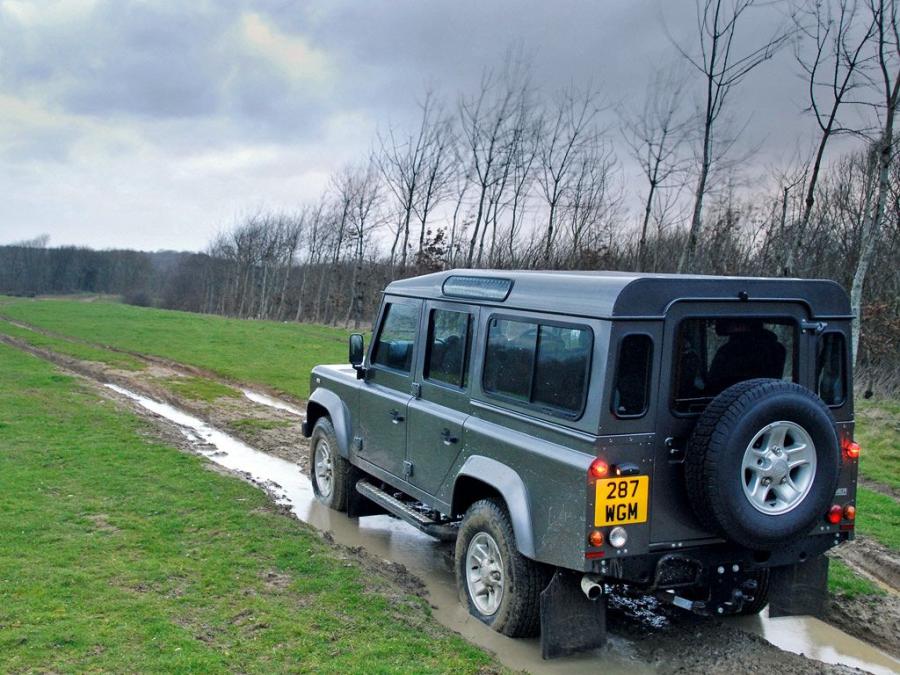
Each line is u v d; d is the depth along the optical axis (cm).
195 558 586
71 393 1380
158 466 876
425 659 441
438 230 2734
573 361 452
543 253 2311
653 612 562
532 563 483
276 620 478
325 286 5575
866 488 937
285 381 1714
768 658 482
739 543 427
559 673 460
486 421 533
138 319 3334
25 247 10625
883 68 1042
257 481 895
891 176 1786
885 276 1789
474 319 561
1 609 468
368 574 580
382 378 693
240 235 6512
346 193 3925
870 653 518
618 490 428
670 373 440
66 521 659
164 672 403
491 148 2478
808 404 429
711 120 1286
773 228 1953
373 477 761
